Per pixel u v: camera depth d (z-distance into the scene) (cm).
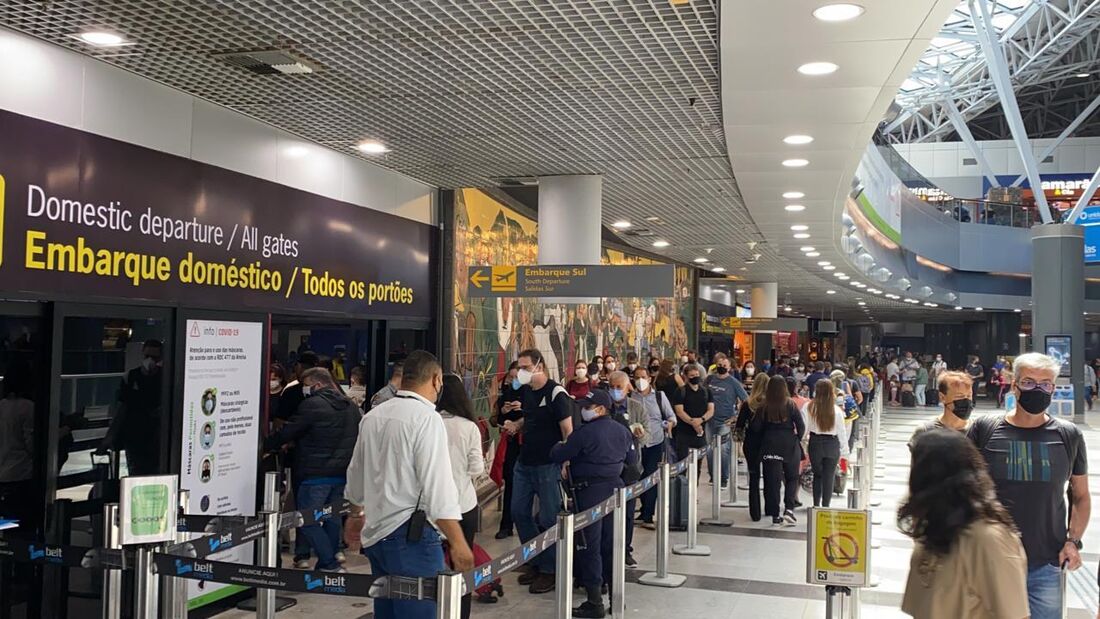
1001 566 282
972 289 3731
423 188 991
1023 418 411
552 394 721
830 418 934
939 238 3444
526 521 725
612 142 779
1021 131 2520
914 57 516
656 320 2147
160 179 602
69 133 532
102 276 553
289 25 496
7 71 494
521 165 883
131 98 578
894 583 742
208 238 646
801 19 456
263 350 707
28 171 504
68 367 564
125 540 398
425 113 680
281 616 630
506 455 891
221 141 662
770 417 973
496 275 910
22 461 525
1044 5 3403
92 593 572
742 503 1115
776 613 652
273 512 498
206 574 394
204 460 641
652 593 702
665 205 1135
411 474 409
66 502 557
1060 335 2394
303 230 762
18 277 496
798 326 2544
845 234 1703
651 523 968
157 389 609
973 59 4109
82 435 575
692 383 1021
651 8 468
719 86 603
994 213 3712
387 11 473
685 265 2362
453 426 591
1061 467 399
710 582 735
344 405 722
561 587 496
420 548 412
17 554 423
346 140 770
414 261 971
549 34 511
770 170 868
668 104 657
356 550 821
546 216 941
